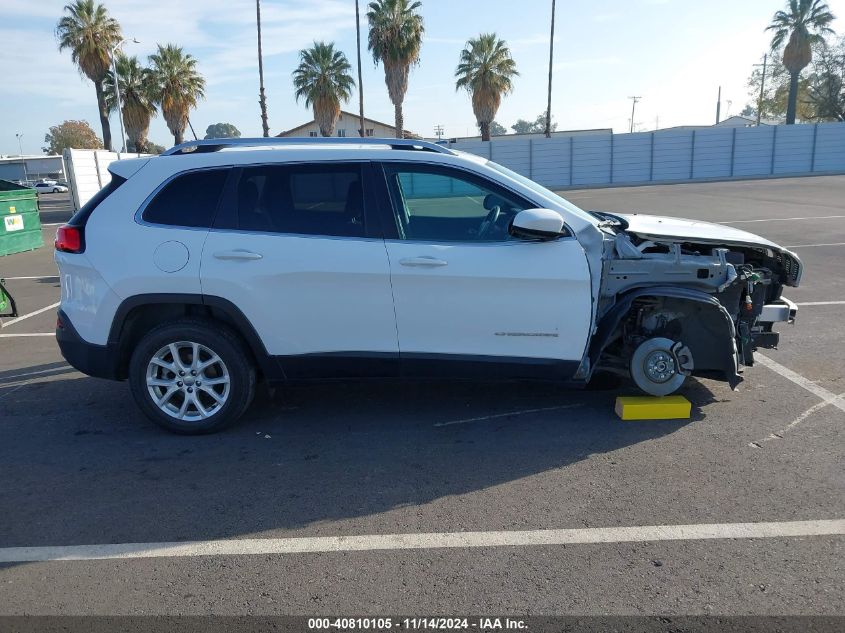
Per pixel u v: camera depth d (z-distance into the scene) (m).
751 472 3.85
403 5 35.81
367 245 4.31
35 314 8.86
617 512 3.46
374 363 4.44
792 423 4.52
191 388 4.54
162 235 4.37
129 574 3.05
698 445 4.23
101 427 4.82
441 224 4.41
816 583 2.84
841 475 3.78
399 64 36.22
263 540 3.30
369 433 4.59
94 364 4.52
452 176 4.41
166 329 4.43
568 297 4.31
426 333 4.38
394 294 4.32
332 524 3.43
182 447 4.44
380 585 2.92
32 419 5.00
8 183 16.92
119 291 4.37
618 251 4.56
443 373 4.46
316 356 4.43
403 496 3.71
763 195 24.75
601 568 2.99
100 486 3.91
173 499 3.74
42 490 3.87
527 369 4.43
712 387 5.26
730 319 4.55
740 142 40.81
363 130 36.47
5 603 2.87
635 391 5.16
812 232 13.61
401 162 4.41
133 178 4.48
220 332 4.42
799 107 55.62
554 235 4.17
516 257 4.27
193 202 4.42
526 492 3.71
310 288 4.32
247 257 4.29
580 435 4.44
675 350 4.66
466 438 4.45
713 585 2.84
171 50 38.19
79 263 4.45
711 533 3.24
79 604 2.85
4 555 3.22
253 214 4.39
